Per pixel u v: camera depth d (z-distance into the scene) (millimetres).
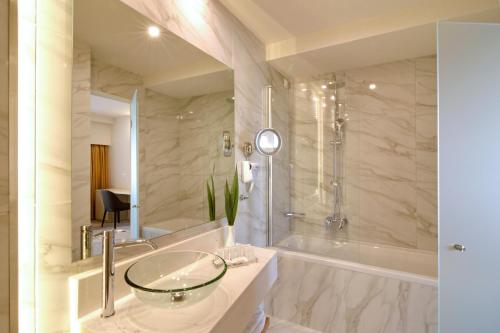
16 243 739
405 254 2258
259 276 1215
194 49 1506
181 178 1452
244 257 1327
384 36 1902
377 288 1751
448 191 1311
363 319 1784
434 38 1924
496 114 1281
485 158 1287
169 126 1378
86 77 969
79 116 944
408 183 2326
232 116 1864
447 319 1303
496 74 1287
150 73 1250
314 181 2676
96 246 992
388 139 2396
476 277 1285
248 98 2051
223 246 1614
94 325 831
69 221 903
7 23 733
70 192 909
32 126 820
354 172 2525
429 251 2244
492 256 1274
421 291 1623
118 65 1098
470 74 1308
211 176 1668
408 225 2330
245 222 2027
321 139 2639
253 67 2125
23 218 799
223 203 1758
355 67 2486
